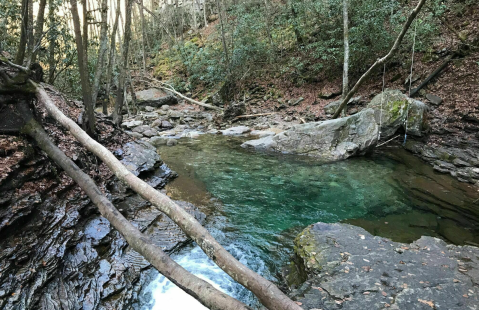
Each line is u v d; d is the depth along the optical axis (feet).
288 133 29.17
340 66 42.06
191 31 74.23
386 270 10.12
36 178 11.66
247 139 33.63
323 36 41.93
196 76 56.03
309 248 11.84
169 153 28.63
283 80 47.62
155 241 13.35
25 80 11.98
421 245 11.71
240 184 20.97
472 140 24.91
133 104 48.26
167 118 43.86
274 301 5.01
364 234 12.75
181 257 12.79
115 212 8.39
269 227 15.33
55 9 24.09
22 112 11.96
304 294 9.21
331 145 26.91
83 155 16.05
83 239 11.55
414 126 27.30
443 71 33.09
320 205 17.65
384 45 35.04
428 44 35.17
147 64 70.38
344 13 31.76
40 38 15.97
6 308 7.63
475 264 10.32
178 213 7.02
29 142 12.17
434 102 30.86
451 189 18.97
